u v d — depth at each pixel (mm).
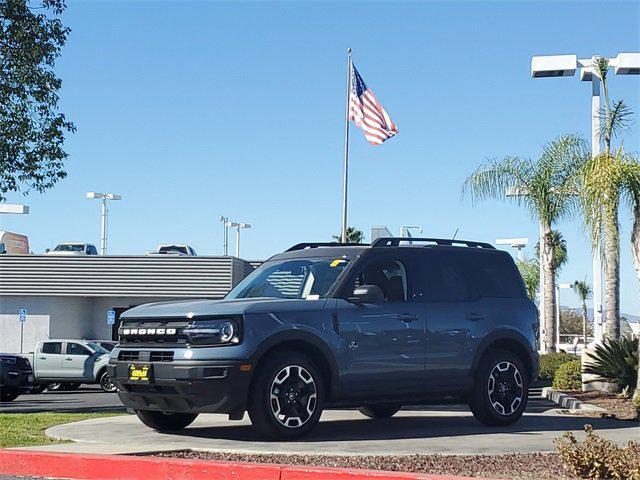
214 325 9562
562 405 15891
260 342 9539
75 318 43969
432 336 10766
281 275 10953
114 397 27953
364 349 10258
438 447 9359
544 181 29578
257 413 9547
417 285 10930
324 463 8344
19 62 17844
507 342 11586
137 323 10227
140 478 7961
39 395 30250
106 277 42781
